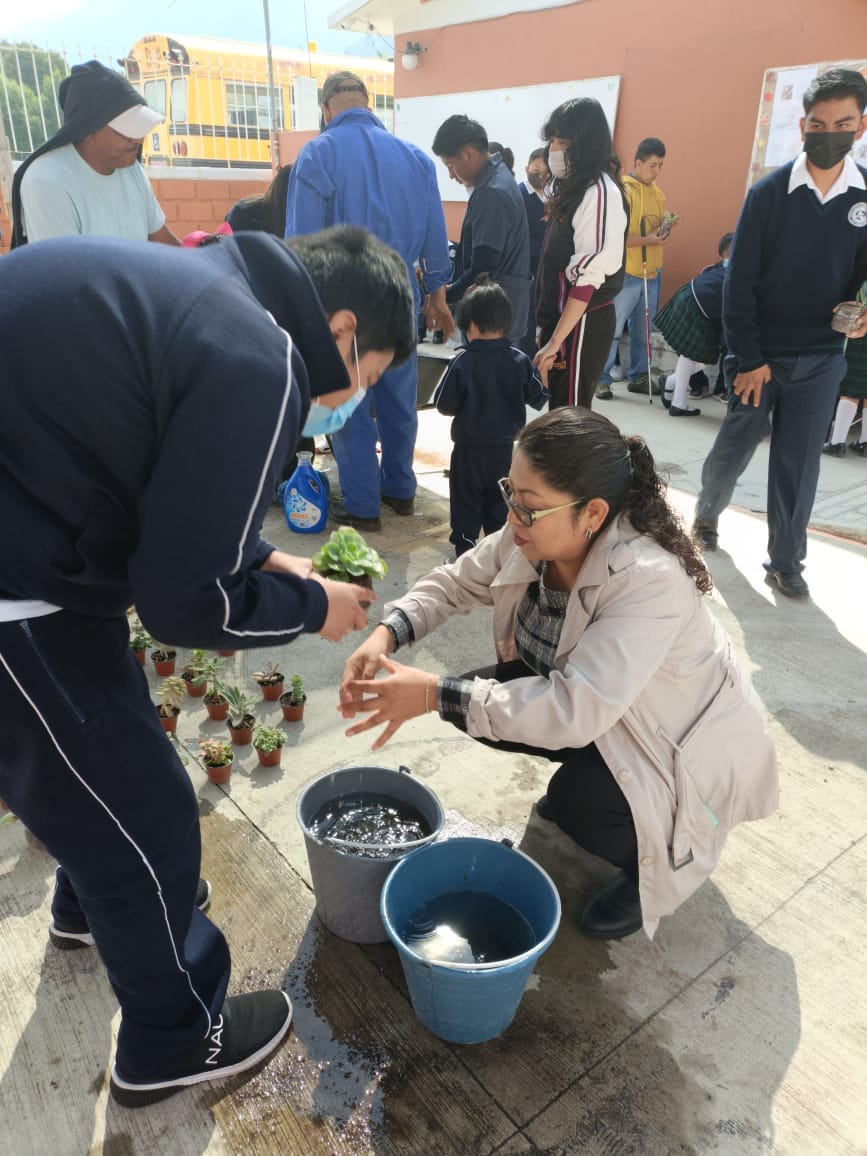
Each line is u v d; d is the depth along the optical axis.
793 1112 1.68
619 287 3.97
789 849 2.36
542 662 2.12
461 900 1.98
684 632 1.84
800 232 3.30
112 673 1.35
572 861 2.31
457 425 3.75
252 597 1.27
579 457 1.69
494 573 2.21
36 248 1.16
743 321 3.53
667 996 1.93
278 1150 1.60
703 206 7.45
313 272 1.29
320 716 2.88
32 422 1.11
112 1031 1.82
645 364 7.48
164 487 1.11
